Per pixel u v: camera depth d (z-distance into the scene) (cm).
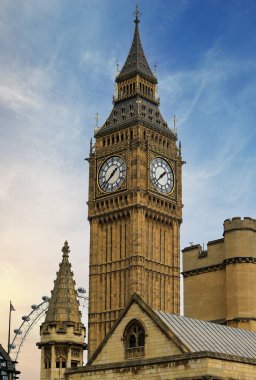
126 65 18762
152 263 16938
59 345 9225
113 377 7688
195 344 7419
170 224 17600
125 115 17975
